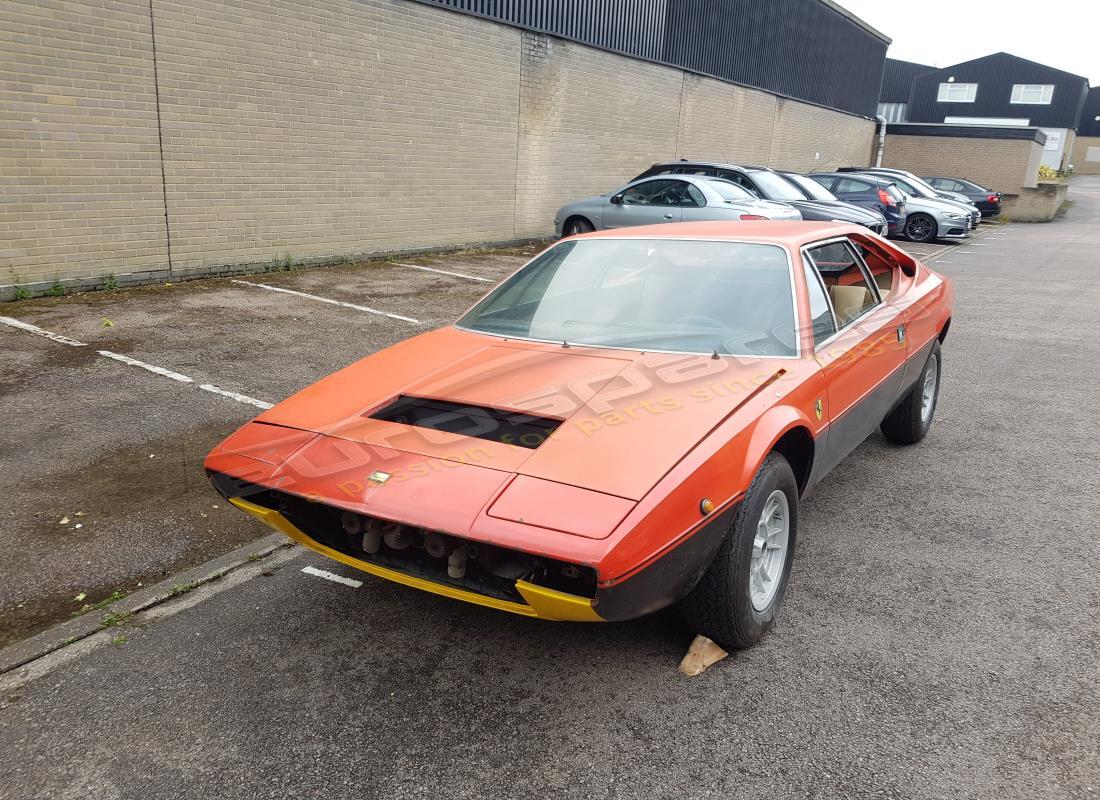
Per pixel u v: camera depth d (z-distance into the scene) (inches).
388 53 442.9
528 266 164.1
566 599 90.2
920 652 115.3
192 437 191.9
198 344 269.3
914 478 182.9
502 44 521.7
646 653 115.2
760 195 516.4
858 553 146.3
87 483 167.0
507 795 88.3
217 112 363.9
